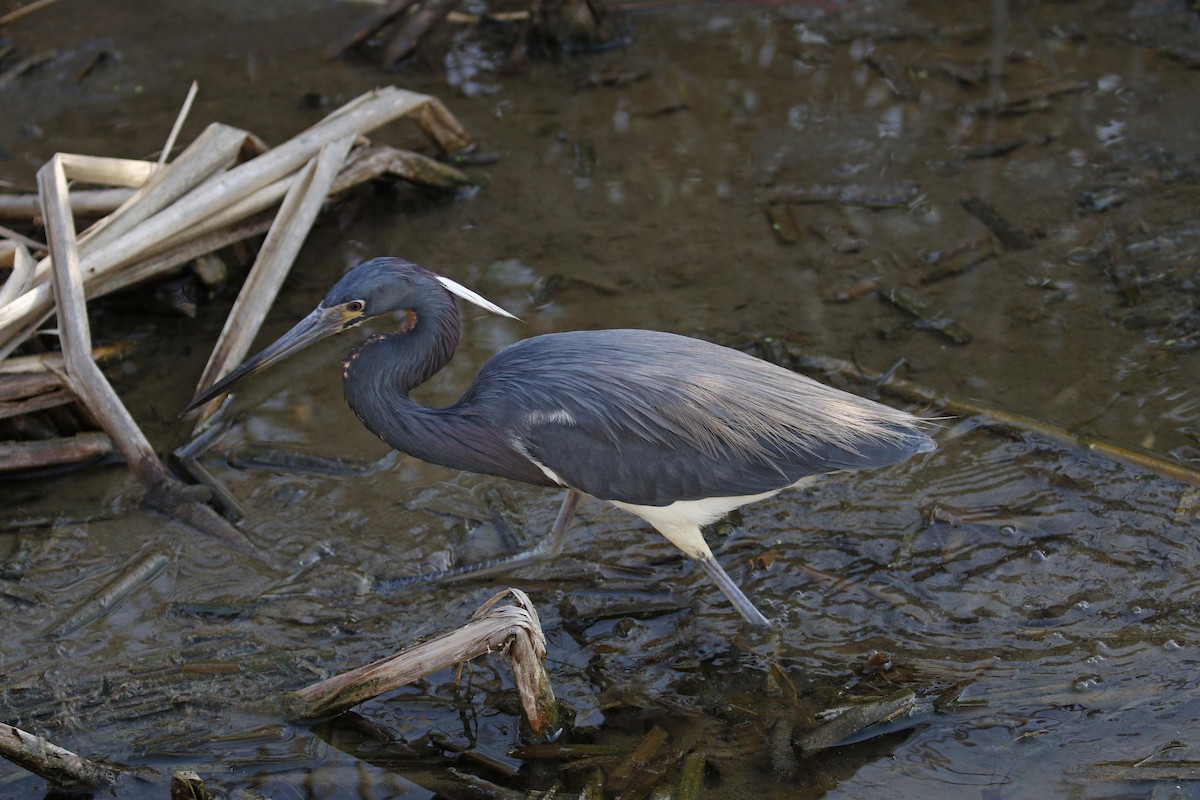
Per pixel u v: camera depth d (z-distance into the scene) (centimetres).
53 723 859
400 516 1059
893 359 1181
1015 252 1320
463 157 1535
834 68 1686
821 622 930
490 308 887
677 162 1512
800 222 1393
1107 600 921
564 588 980
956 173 1458
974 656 888
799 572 977
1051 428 1075
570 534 1038
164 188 1241
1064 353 1176
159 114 1603
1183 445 1055
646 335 941
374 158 1391
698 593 971
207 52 1755
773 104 1616
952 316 1234
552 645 927
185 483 1097
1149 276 1264
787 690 873
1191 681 847
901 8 1825
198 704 875
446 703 880
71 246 1122
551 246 1380
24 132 1566
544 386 898
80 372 1067
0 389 1086
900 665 885
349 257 1381
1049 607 922
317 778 821
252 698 880
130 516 1061
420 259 1368
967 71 1650
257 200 1274
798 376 927
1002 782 788
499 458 923
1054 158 1466
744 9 1842
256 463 1121
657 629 939
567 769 819
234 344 1181
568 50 1747
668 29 1802
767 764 812
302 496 1081
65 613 955
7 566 1002
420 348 908
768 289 1291
